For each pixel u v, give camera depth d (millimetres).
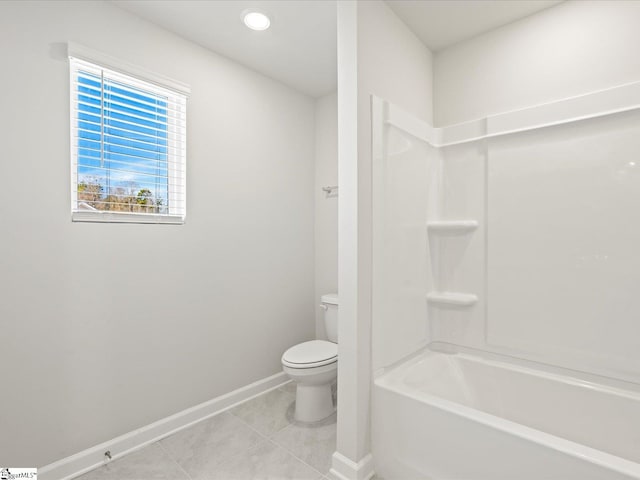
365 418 1623
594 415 1565
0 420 1472
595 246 1644
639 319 1534
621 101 1570
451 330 2107
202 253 2223
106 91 1812
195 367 2176
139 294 1917
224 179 2348
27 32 1539
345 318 1620
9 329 1495
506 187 1910
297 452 1823
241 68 2463
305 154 2955
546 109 1773
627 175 1565
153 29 1980
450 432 1400
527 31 1876
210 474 1653
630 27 1583
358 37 1587
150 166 2010
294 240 2850
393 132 1799
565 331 1720
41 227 1581
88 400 1721
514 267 1880
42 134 1583
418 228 2008
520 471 1230
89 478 1628
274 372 2684
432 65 2250
